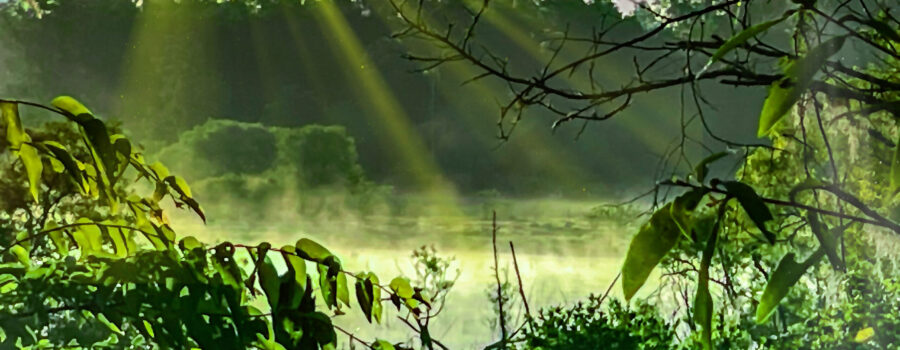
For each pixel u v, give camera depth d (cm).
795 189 210
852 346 658
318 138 4181
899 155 214
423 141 5125
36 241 497
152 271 243
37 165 270
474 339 883
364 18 5269
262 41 5484
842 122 499
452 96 4931
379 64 5169
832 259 206
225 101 5478
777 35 845
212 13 5453
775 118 210
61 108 259
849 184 593
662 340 653
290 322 249
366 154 5244
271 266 250
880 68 373
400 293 272
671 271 737
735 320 677
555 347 601
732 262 664
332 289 259
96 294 245
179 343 239
